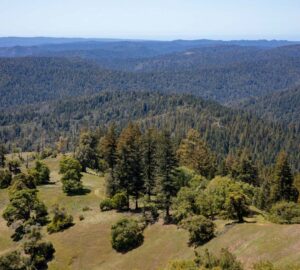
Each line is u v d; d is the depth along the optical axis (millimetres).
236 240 53781
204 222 58156
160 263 57531
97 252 64438
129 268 58844
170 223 66875
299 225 52406
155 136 75000
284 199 78938
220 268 37438
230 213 60875
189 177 82375
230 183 68250
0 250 68500
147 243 63375
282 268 38281
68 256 64062
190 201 65875
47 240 69125
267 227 54938
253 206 88000
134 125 90188
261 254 47469
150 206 74250
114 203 75812
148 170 74312
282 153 80750
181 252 57750
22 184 91250
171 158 67938
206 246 55969
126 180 75250
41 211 78188
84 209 79750
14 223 74375
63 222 72562
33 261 61781
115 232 64000
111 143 85500
